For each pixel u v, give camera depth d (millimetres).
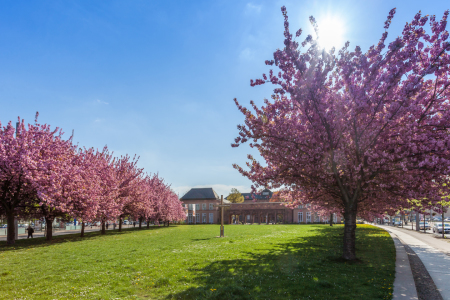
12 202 22734
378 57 11148
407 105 10445
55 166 22281
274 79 12109
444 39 10477
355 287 8320
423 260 13836
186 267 11242
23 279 9555
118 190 34406
